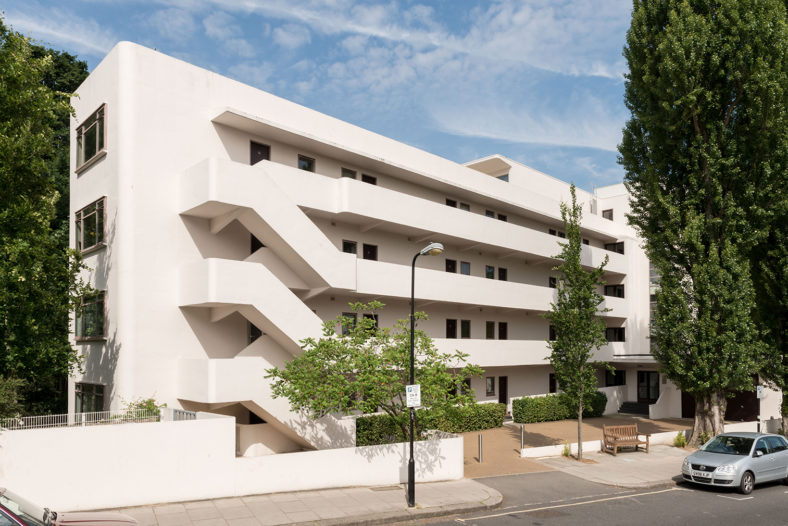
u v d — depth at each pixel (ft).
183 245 63.62
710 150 73.41
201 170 59.67
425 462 53.42
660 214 78.02
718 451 55.42
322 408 52.54
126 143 60.54
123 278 59.31
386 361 52.75
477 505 44.75
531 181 124.98
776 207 72.54
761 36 69.97
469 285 89.51
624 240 131.23
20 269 45.24
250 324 68.59
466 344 88.28
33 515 23.80
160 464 41.52
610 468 62.13
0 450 36.60
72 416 44.83
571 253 67.97
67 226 95.66
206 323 64.59
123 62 61.26
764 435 56.75
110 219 62.39
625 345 126.31
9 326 45.83
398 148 88.12
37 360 48.70
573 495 50.26
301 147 74.28
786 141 70.69
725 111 74.84
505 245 97.91
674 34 73.26
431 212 84.02
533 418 95.71
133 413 48.21
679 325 73.56
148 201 61.26
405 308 87.45
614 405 116.06
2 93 47.14
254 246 70.18
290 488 46.52
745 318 71.31
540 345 104.27
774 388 85.97
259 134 70.13
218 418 44.32
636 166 83.05
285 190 67.10
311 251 64.59
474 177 100.58
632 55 81.30
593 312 66.39
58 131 103.91
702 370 73.10
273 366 62.95
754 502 48.32
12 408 44.75
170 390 60.85
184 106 64.64
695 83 72.08
